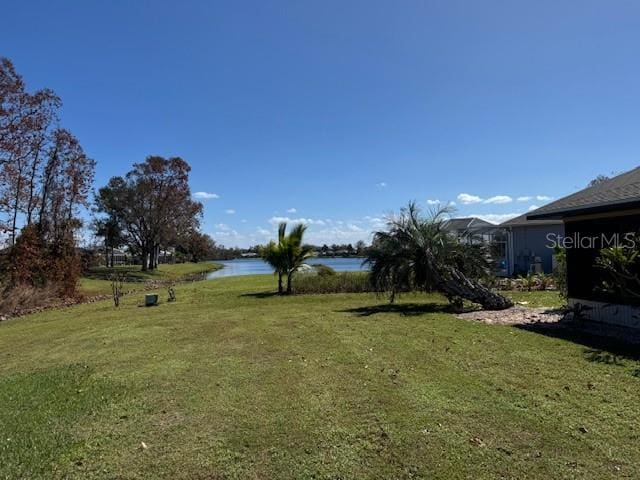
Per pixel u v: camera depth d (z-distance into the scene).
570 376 5.48
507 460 3.49
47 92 23.91
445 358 6.56
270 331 9.46
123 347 8.41
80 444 4.04
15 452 3.90
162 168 50.06
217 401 5.06
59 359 7.75
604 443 3.70
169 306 15.52
